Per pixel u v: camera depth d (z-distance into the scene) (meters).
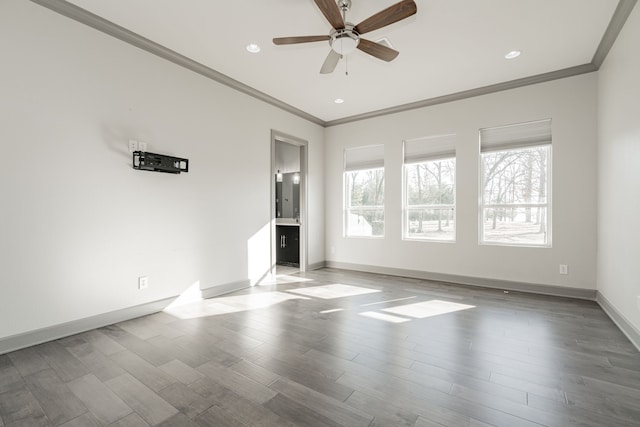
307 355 2.28
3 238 2.30
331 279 4.81
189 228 3.57
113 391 1.83
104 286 2.85
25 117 2.39
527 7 2.59
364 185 5.56
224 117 3.98
